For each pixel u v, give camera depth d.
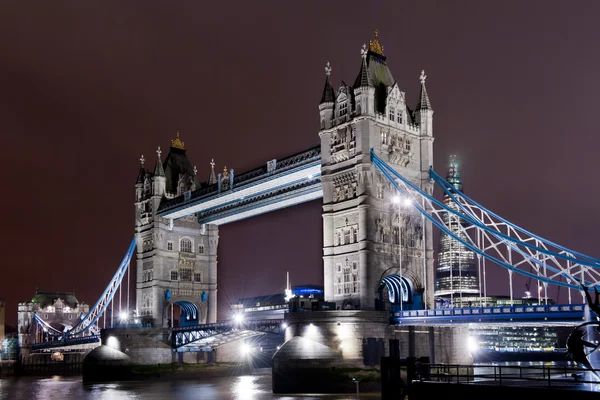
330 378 95.62
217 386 125.38
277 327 129.75
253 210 142.25
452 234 101.75
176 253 158.25
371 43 116.56
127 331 144.62
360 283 103.44
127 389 123.88
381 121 108.75
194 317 163.12
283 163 123.38
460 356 107.62
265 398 94.31
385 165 104.94
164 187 159.88
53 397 113.12
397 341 60.38
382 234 106.12
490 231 98.25
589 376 56.97
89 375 142.62
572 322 82.56
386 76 116.50
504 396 46.50
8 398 114.88
